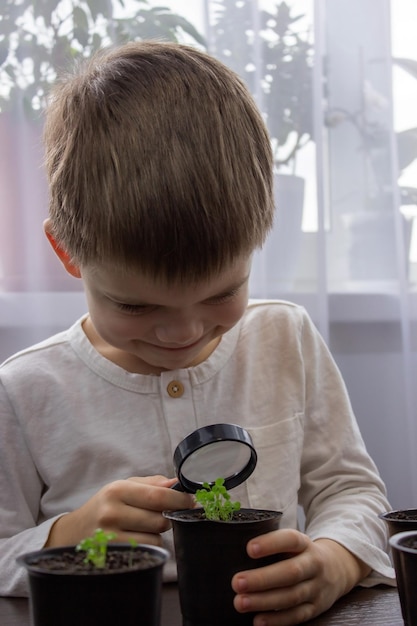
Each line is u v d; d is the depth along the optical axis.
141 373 1.07
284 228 1.47
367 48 1.51
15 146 1.39
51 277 1.40
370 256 1.52
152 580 0.70
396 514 0.87
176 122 0.88
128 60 0.94
